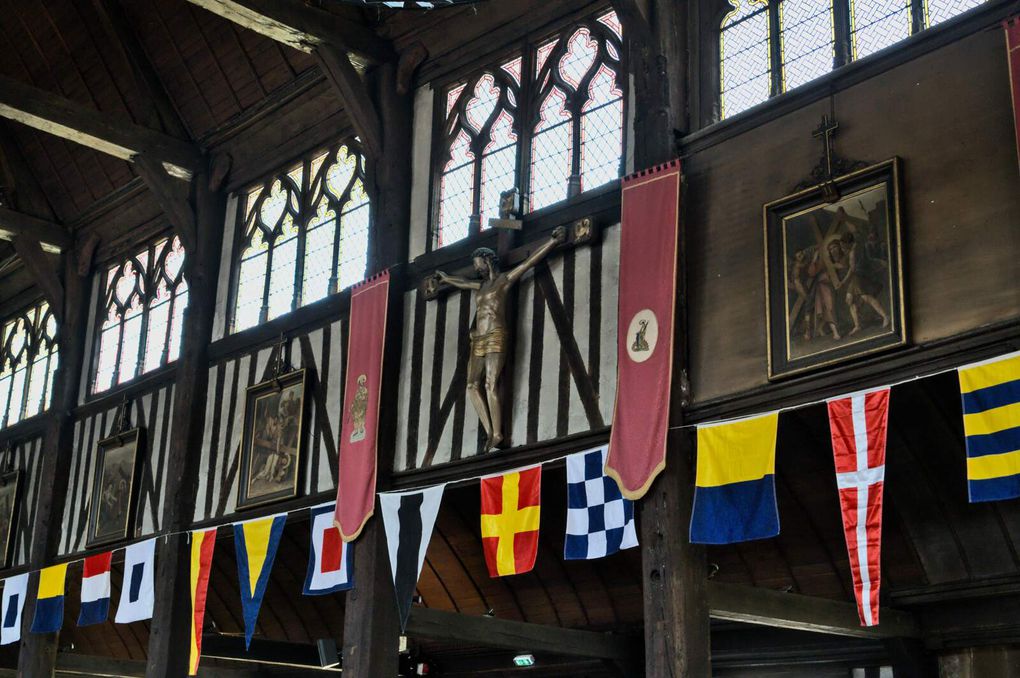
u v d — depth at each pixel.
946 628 10.90
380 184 14.04
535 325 11.89
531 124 12.97
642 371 10.26
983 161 8.68
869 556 8.47
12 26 18.58
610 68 12.34
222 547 16.77
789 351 9.52
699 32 11.52
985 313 8.38
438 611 12.04
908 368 8.73
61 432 18.52
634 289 10.55
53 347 20.44
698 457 9.61
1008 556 10.37
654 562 9.73
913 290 8.84
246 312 16.03
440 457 12.40
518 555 10.84
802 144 9.93
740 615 10.04
